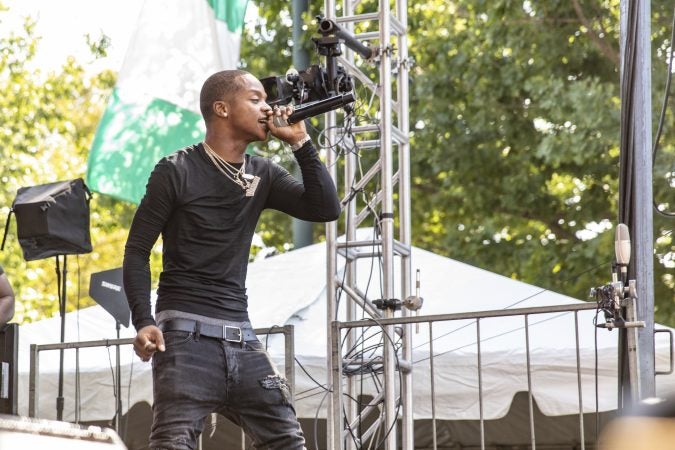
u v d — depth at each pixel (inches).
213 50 335.3
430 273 426.6
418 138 730.8
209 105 180.9
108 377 359.3
